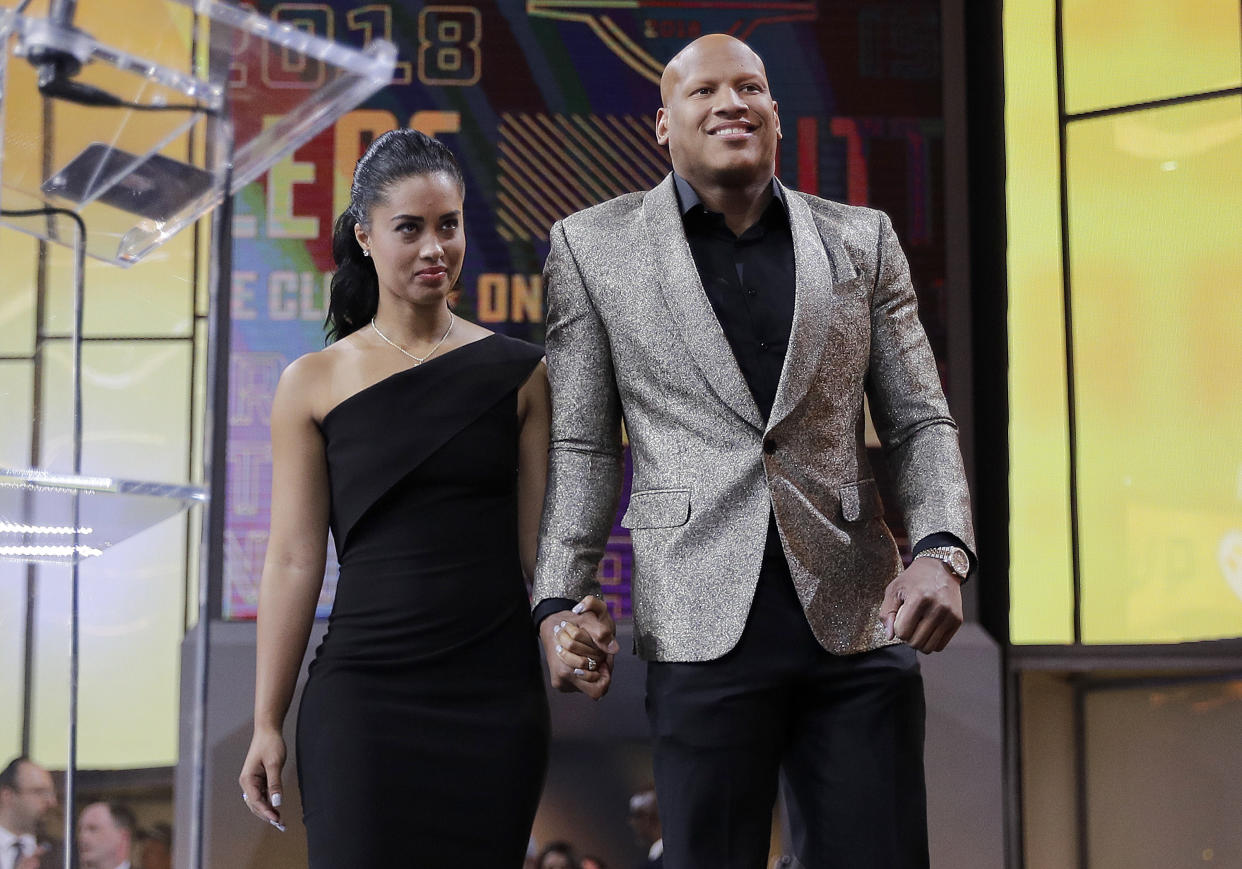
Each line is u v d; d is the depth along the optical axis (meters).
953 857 4.08
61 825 4.33
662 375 2.40
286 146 2.01
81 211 2.29
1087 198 4.47
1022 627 4.39
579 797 4.09
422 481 2.63
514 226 4.42
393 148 2.67
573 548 2.43
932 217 4.45
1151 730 4.20
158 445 4.40
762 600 2.33
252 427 4.34
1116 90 4.46
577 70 4.48
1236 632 4.15
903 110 4.48
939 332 4.41
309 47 1.76
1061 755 4.27
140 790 4.36
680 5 4.50
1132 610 4.29
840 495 2.40
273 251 4.39
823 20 4.51
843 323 2.43
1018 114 4.55
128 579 4.41
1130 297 4.40
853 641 2.34
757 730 2.31
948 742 4.14
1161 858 4.16
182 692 4.10
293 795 3.99
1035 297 4.49
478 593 2.62
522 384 2.73
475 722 2.57
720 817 2.30
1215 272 4.31
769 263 2.47
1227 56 4.34
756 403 2.38
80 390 2.32
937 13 4.52
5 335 4.42
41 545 2.16
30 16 1.69
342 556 2.68
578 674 2.30
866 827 2.30
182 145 1.97
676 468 2.39
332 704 2.54
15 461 4.38
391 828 2.49
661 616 2.35
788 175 4.45
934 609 2.20
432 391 2.67
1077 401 4.43
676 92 2.50
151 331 4.44
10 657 4.38
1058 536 4.40
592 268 2.50
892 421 2.52
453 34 4.48
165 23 1.73
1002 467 4.46
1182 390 4.31
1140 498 4.32
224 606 4.27
